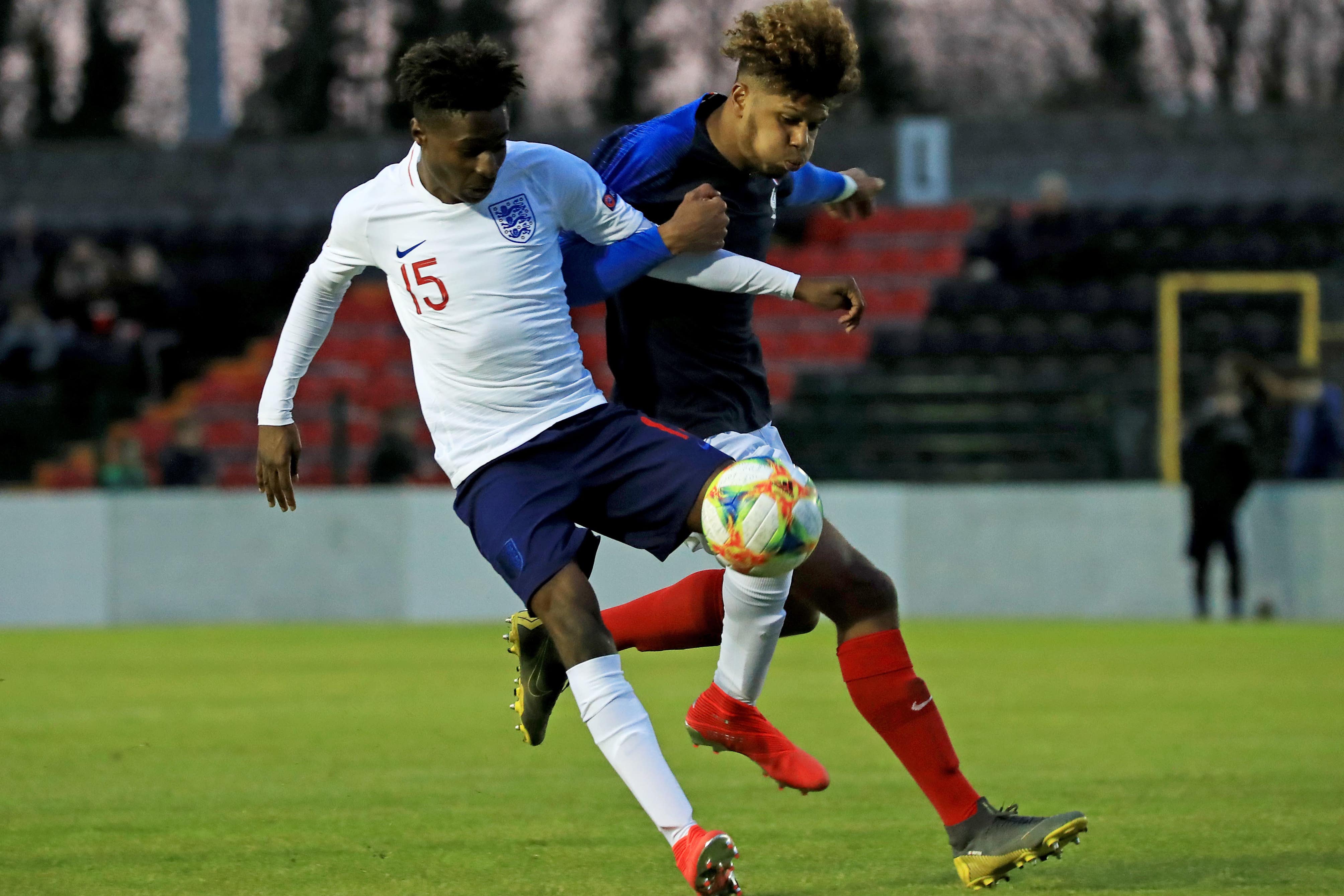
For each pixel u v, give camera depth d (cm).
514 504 1341
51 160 7944
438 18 10750
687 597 1609
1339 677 3203
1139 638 4159
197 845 1540
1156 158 7631
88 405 6184
